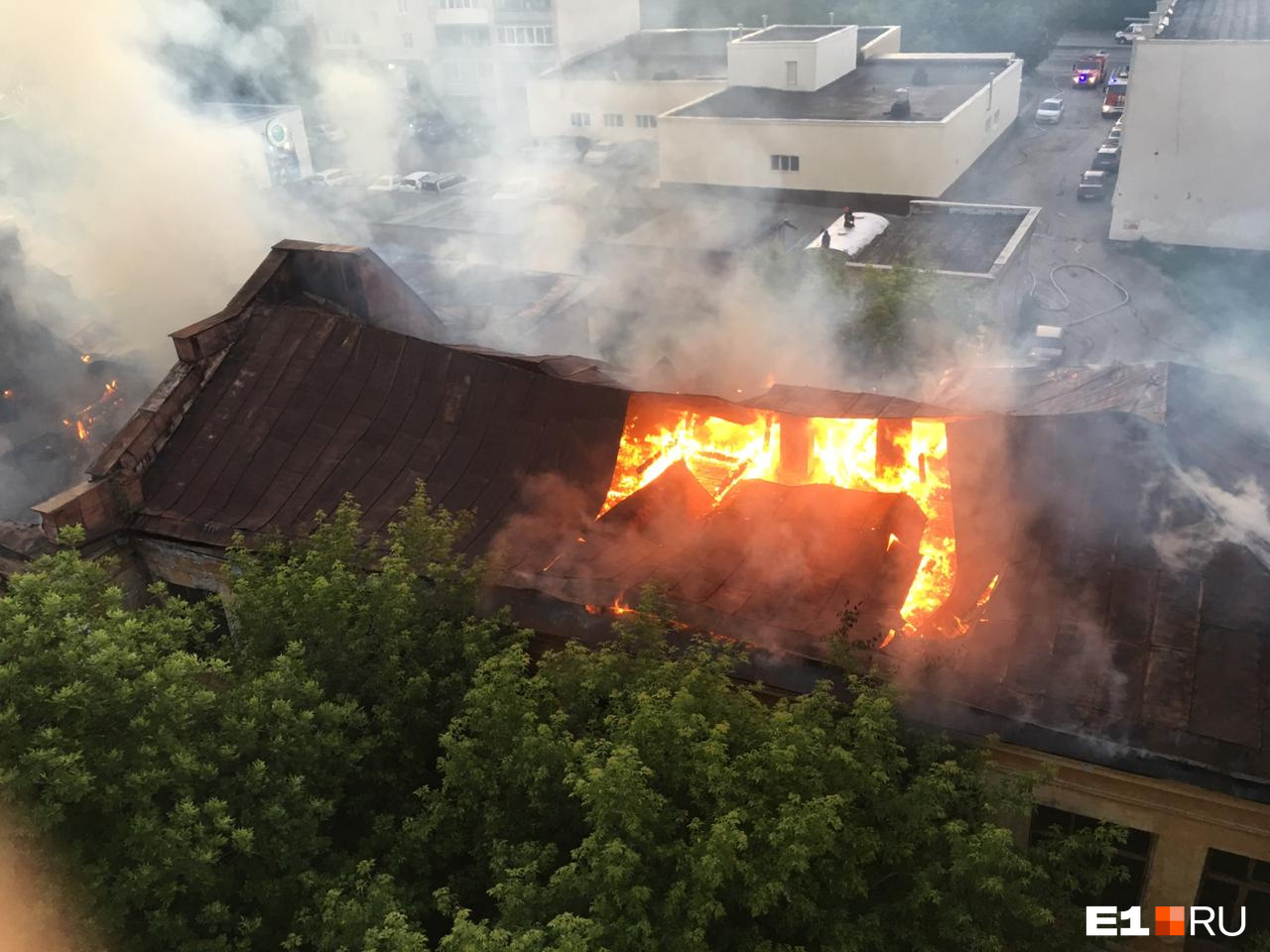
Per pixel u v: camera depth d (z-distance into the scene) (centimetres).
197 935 995
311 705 1119
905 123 4597
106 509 1552
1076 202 5306
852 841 919
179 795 988
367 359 1720
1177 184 4553
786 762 897
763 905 842
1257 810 1005
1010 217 3959
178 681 993
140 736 951
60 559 1109
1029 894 955
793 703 1116
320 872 1095
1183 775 1011
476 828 1081
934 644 1174
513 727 1037
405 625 1216
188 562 1559
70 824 922
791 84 5503
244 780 1022
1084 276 4512
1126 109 4519
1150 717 1050
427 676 1172
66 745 894
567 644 1159
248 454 1627
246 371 1728
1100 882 968
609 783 881
